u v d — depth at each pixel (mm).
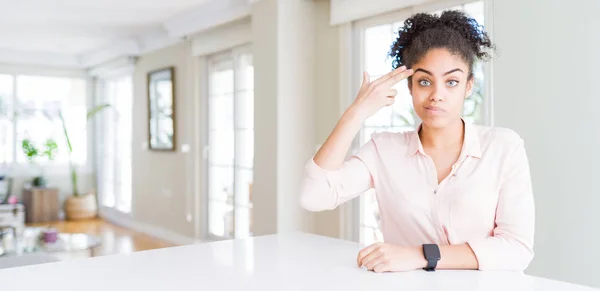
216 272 943
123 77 6766
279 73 3668
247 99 4527
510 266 964
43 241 4082
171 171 5590
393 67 1138
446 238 1071
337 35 3678
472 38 1025
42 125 7141
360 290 821
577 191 2328
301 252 1120
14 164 6926
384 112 3373
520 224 998
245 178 4586
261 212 3846
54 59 7113
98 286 855
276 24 3676
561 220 2387
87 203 7113
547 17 2430
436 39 979
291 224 3744
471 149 1050
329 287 840
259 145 3865
